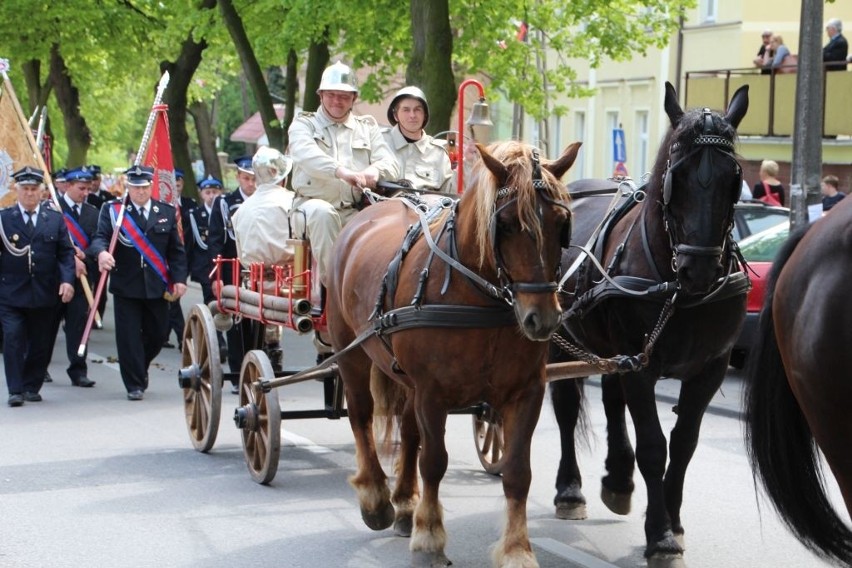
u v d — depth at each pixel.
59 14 27.28
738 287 6.13
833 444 4.65
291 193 9.00
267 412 7.95
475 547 6.60
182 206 14.95
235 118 55.22
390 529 6.98
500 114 35.22
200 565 6.32
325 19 20.08
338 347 7.07
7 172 15.03
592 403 11.59
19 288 11.45
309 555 6.48
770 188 17.70
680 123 5.79
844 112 19.86
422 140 8.62
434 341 5.62
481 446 8.47
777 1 23.92
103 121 44.47
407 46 21.47
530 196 5.07
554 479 8.34
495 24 20.97
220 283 9.67
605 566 6.23
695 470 8.47
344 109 8.22
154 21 28.31
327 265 7.27
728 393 11.90
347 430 10.09
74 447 9.35
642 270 6.17
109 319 19.14
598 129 29.72
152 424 10.39
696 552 6.51
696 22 25.59
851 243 4.57
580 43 23.25
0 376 13.09
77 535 6.89
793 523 5.00
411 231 6.09
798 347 4.71
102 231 11.71
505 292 5.34
